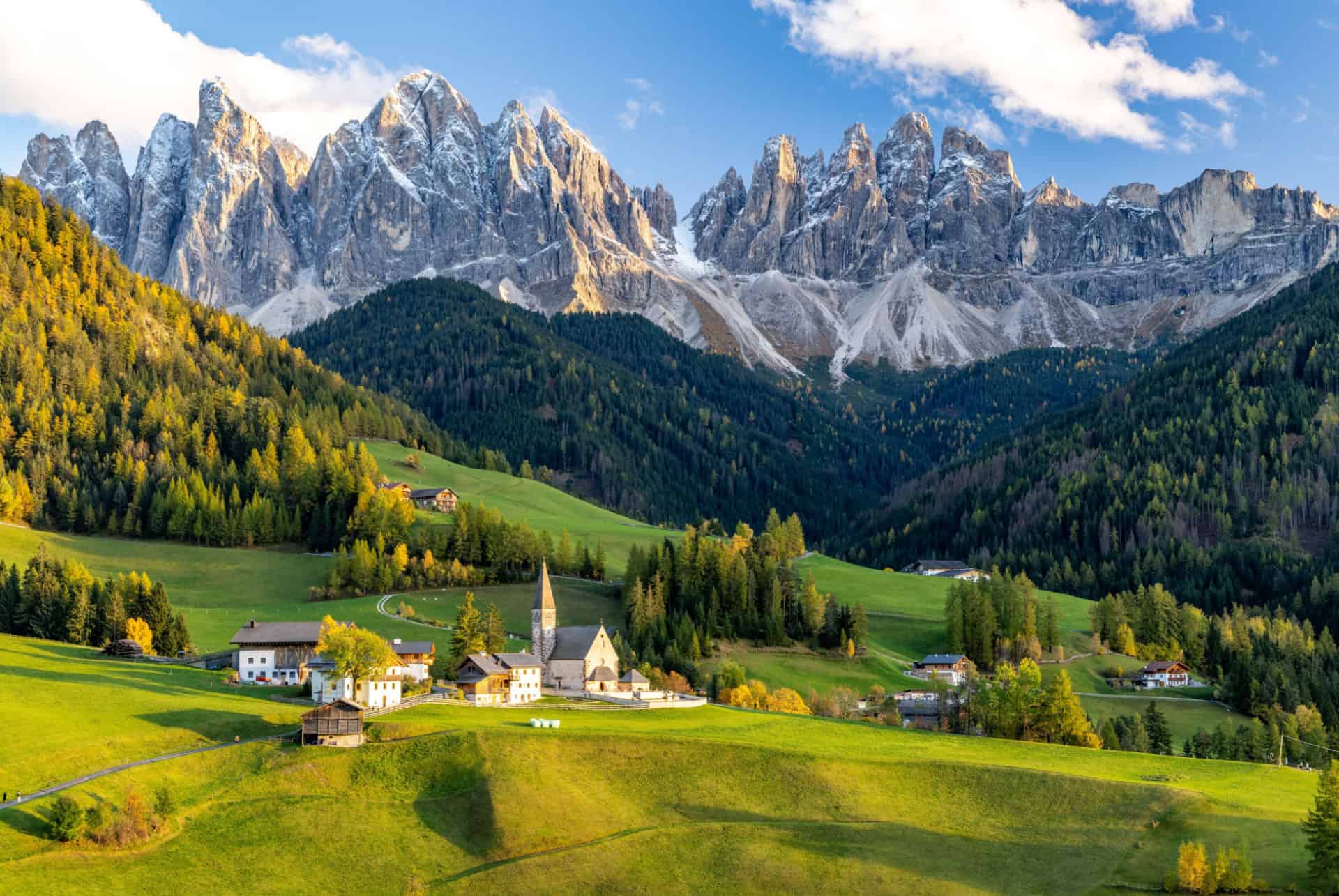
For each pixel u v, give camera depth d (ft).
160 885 363.97
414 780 440.45
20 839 367.04
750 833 420.77
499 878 388.98
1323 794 399.85
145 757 436.35
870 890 391.65
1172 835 428.15
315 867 387.96
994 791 460.55
